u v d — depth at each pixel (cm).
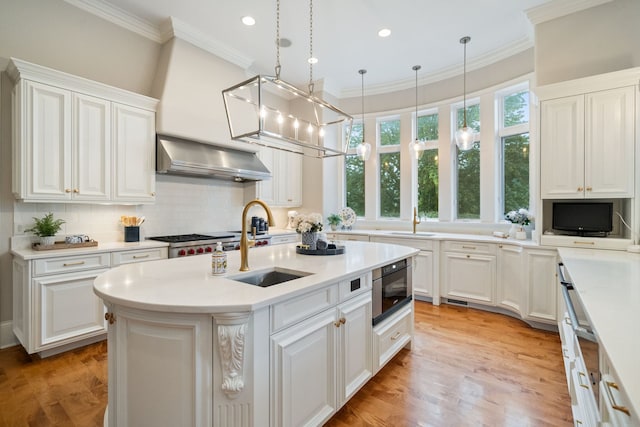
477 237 385
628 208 271
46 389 208
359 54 402
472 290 375
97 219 311
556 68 302
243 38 362
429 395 204
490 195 414
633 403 59
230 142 382
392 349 237
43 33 275
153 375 130
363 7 305
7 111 261
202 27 340
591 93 271
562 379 222
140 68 336
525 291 315
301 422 152
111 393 144
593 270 185
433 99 464
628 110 257
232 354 122
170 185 372
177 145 337
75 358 248
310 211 518
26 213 271
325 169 511
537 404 194
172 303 122
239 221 452
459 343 282
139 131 312
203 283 153
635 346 85
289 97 530
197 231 400
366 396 203
